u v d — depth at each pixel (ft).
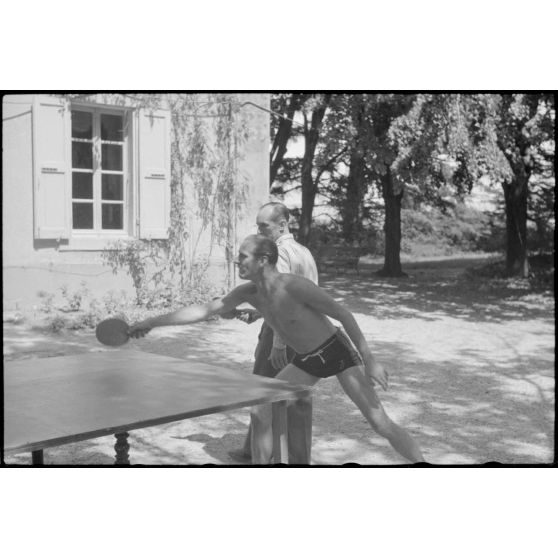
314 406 19.51
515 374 23.70
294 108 62.80
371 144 46.21
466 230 88.17
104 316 32.01
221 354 26.66
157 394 10.61
